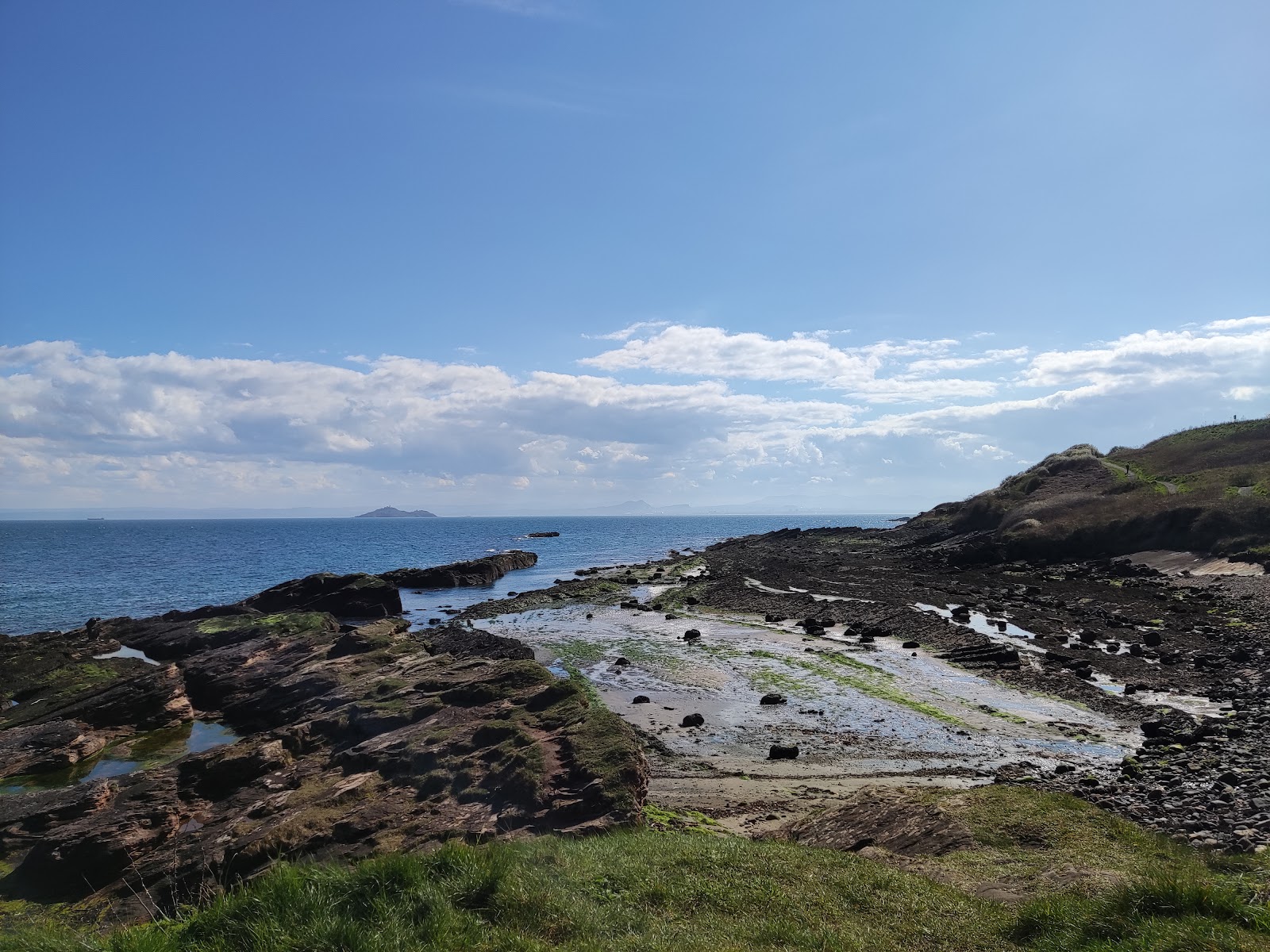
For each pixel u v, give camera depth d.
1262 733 24.50
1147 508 72.12
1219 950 8.17
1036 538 74.75
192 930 8.92
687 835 16.16
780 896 11.16
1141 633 41.62
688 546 168.75
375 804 17.48
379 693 25.69
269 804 18.20
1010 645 40.78
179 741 29.88
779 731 28.98
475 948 8.28
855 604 55.41
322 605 62.66
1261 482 69.50
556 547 168.62
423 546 173.75
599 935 9.09
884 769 24.55
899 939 9.96
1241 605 44.94
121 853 17.66
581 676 38.00
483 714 22.17
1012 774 23.16
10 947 8.62
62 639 48.72
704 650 43.84
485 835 15.77
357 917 8.85
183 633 46.22
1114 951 8.66
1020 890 12.20
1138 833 15.40
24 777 26.31
